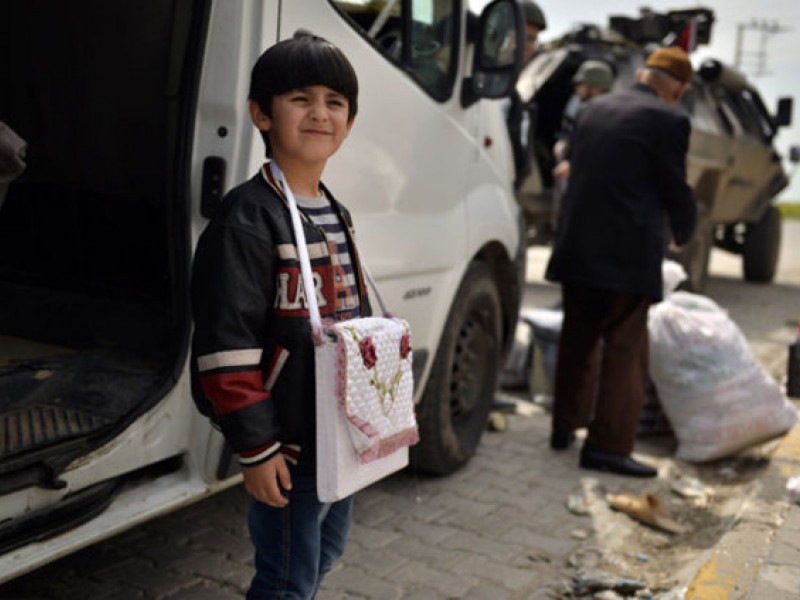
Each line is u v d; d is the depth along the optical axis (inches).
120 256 113.4
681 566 124.2
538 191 330.3
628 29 341.7
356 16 111.7
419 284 134.0
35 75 116.3
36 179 119.3
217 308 63.3
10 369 97.4
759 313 342.0
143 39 106.4
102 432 86.8
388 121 120.3
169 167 98.0
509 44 135.8
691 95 325.4
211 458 97.6
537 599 112.8
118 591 110.4
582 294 163.3
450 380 149.3
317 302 68.1
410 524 135.3
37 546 80.3
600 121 159.0
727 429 162.9
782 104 403.5
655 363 169.2
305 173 69.2
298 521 71.6
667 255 297.1
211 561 119.6
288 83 65.6
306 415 67.6
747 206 398.6
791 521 120.3
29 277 122.8
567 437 173.3
